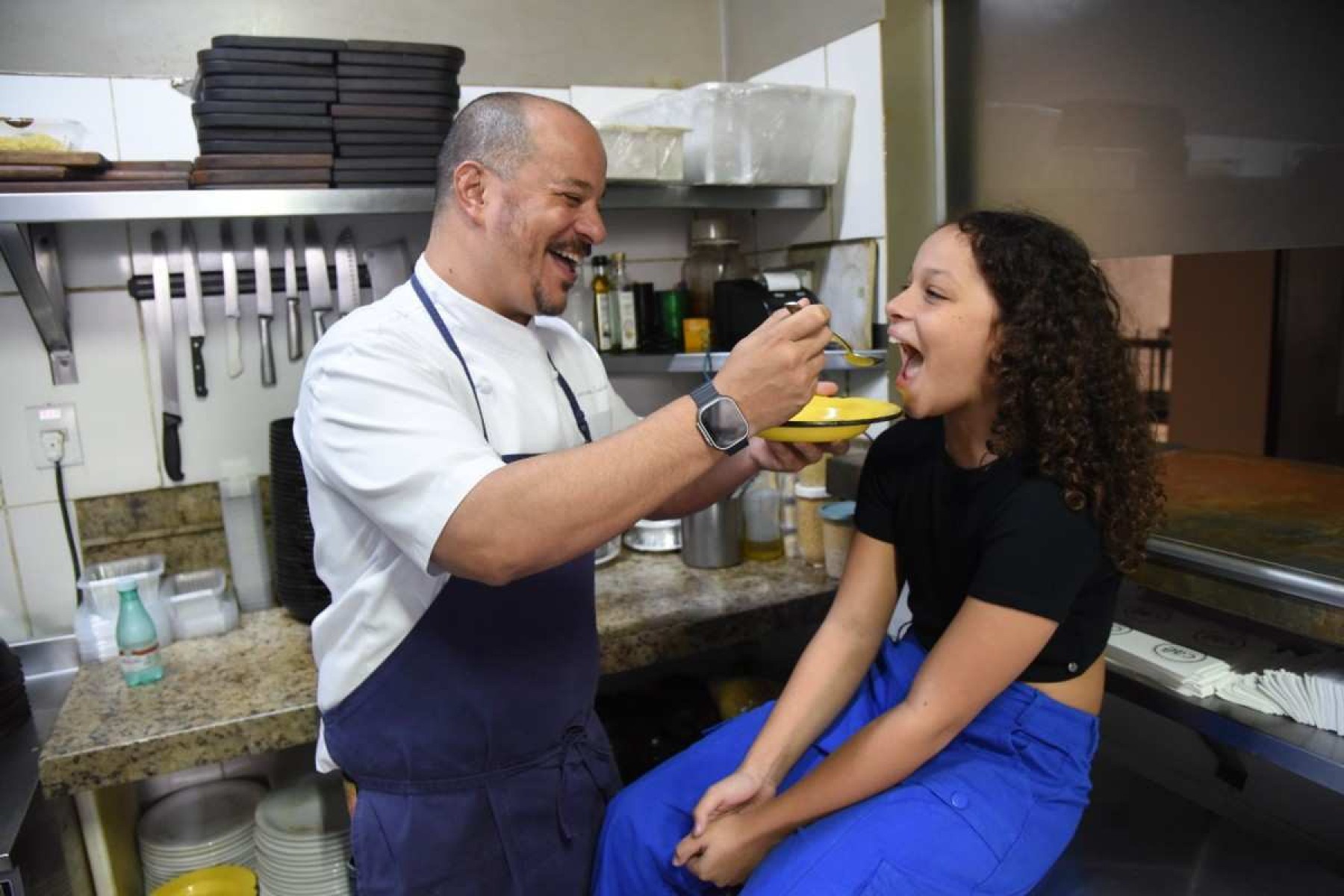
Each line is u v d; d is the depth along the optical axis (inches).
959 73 78.3
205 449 79.4
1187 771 68.0
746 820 45.6
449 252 47.7
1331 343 119.9
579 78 89.3
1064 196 71.6
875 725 44.6
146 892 75.7
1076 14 68.5
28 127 67.2
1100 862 52.3
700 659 98.7
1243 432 132.4
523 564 39.4
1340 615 43.1
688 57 94.4
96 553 77.7
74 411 75.7
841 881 40.8
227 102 65.1
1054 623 42.4
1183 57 62.5
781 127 78.4
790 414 42.7
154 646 65.5
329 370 42.6
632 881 49.6
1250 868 51.4
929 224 81.5
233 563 78.4
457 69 71.1
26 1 71.3
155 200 63.3
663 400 97.3
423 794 48.9
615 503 39.5
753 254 97.0
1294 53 56.6
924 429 51.0
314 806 71.0
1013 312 42.7
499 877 50.6
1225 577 47.5
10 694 67.7
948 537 47.2
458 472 39.1
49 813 60.9
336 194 67.4
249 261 78.4
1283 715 47.2
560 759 51.8
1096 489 42.6
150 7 74.4
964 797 43.0
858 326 82.3
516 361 49.9
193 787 82.5
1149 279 157.5
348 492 41.9
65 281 74.1
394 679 47.3
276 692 63.5
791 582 75.9
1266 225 59.4
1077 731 45.9
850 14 79.6
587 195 47.5
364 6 80.4
